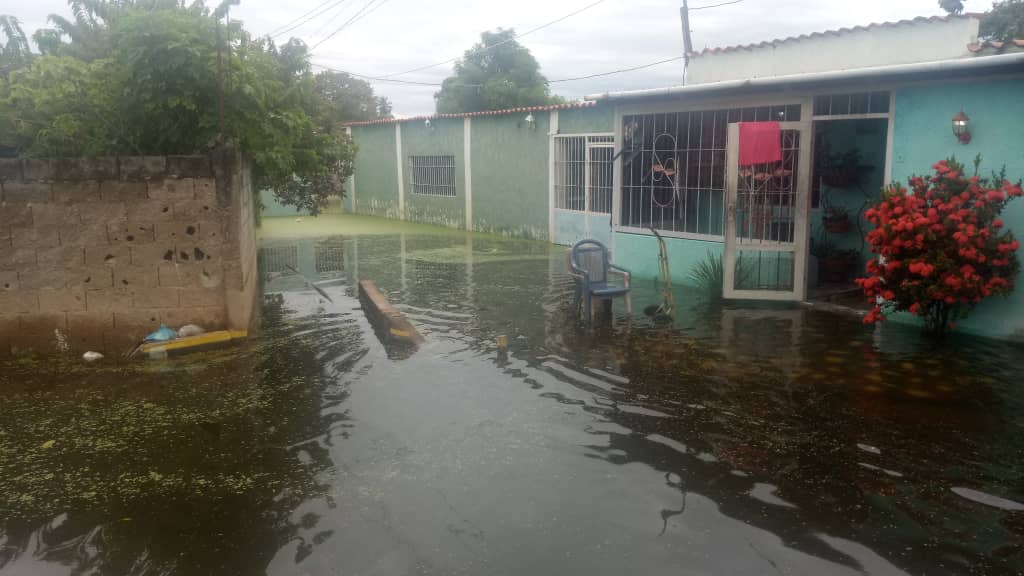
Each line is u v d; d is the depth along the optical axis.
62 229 6.94
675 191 9.97
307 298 9.57
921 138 7.33
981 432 4.70
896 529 3.54
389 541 3.47
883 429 4.77
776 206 8.75
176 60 7.30
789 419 4.97
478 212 17.95
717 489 3.97
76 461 4.48
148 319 7.21
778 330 7.41
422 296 9.47
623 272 8.11
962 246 6.44
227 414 5.24
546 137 15.33
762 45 11.14
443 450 4.52
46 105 7.74
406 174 20.95
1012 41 7.63
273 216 22.62
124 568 3.30
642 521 3.63
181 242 7.18
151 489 4.09
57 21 12.24
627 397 5.45
